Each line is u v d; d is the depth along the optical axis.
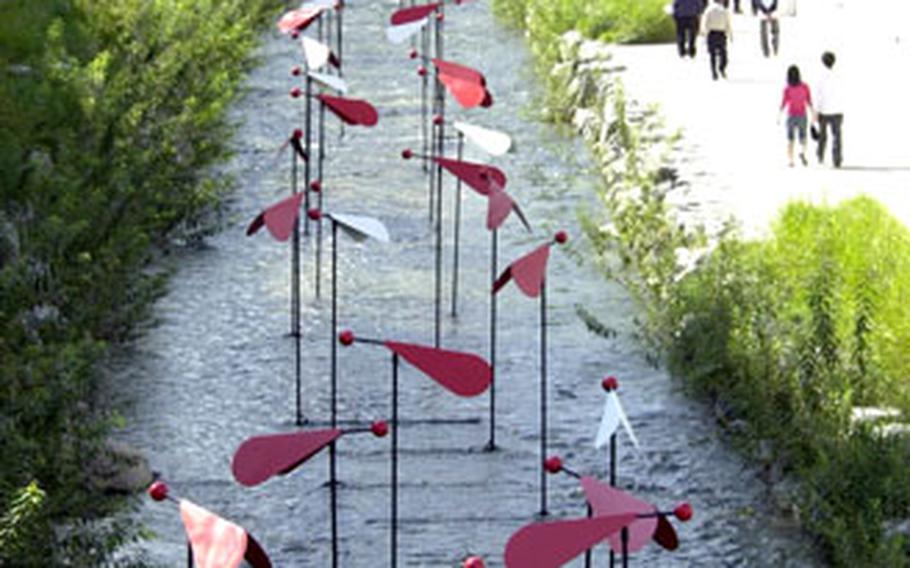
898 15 41.12
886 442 15.20
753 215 23.06
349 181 27.72
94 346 16.59
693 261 20.62
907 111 30.02
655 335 19.70
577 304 21.58
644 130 28.50
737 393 17.44
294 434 12.34
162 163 24.02
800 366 16.75
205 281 22.39
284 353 20.00
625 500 11.23
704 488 16.36
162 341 20.22
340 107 21.36
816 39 38.16
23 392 14.97
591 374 19.30
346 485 16.42
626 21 38.91
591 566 14.72
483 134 20.12
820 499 14.81
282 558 15.03
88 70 26.33
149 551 14.57
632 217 22.88
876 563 13.73
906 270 19.72
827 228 21.25
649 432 17.62
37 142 24.30
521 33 41.28
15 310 17.14
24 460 13.93
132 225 21.55
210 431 17.78
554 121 32.06
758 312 18.03
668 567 14.77
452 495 16.27
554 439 17.56
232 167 28.36
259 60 36.84
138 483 16.02
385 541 15.33
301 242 24.17
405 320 21.20
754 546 15.15
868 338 17.34
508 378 19.25
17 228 20.02
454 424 17.97
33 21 30.89
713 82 33.22
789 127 26.03
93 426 15.14
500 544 15.28
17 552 12.50
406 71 36.88
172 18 32.47
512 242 24.38
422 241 24.45
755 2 36.12
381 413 18.28
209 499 16.09
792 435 16.17
